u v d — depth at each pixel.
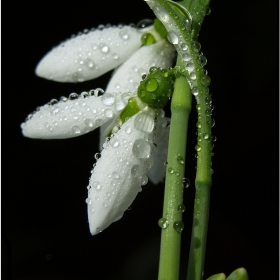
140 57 0.23
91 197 0.22
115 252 0.28
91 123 0.23
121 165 0.22
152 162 0.22
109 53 0.23
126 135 0.22
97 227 0.22
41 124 0.23
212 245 0.28
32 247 0.28
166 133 0.23
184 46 0.22
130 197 0.22
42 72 0.24
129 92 0.23
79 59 0.23
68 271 0.28
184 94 0.22
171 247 0.22
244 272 0.22
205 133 0.22
